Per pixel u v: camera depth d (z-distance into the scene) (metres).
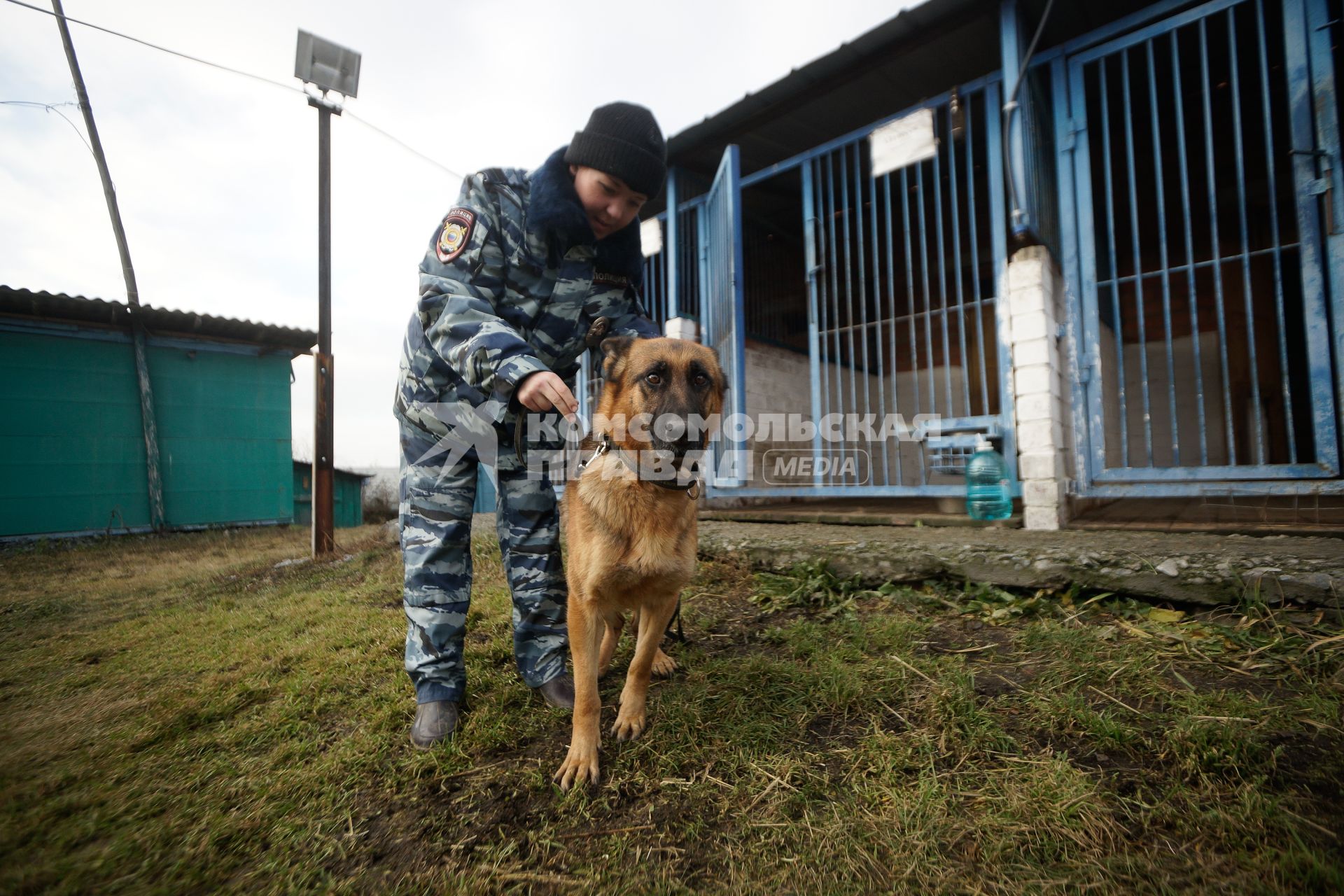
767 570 3.70
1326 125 3.28
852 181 6.03
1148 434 3.77
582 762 1.80
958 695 2.02
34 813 1.60
